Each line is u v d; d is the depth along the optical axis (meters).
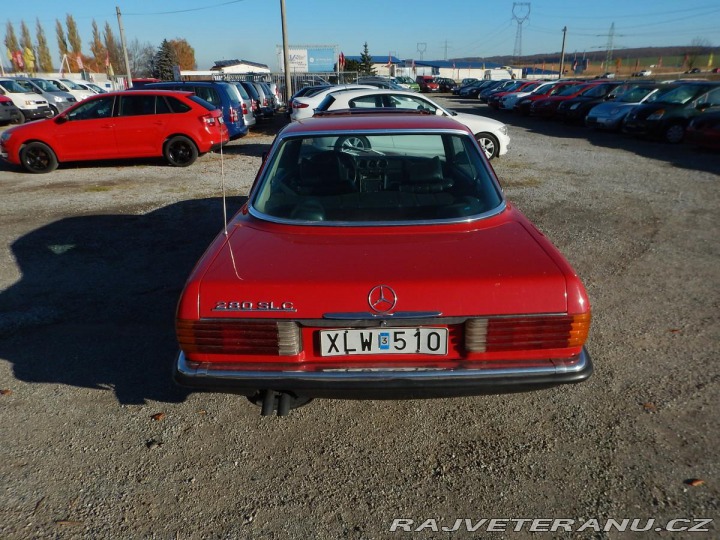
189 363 2.32
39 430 2.83
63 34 78.81
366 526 2.21
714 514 2.21
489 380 2.23
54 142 10.61
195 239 6.15
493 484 2.42
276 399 2.40
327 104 11.02
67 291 4.68
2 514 2.28
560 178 9.16
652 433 2.71
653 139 14.31
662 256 5.30
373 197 2.97
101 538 2.16
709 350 3.49
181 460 2.61
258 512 2.29
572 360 2.29
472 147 3.26
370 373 2.24
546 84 24.05
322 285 2.23
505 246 2.52
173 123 10.88
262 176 3.18
